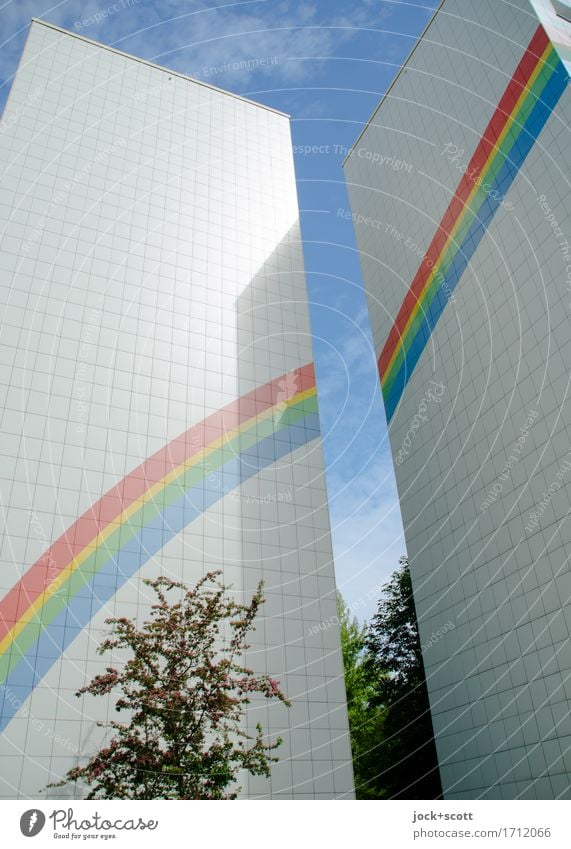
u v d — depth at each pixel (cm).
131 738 1442
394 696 2770
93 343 2166
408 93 3003
